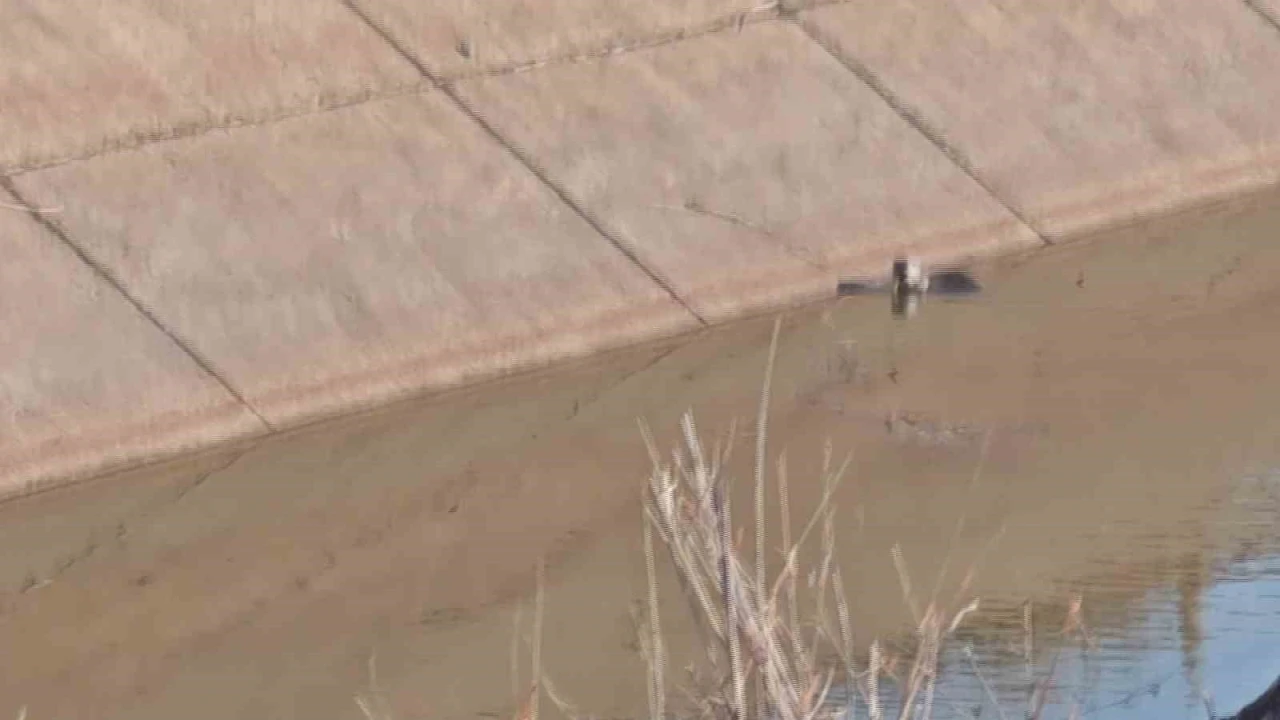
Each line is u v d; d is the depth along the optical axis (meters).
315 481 37.16
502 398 39.84
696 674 25.00
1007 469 35.41
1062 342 40.47
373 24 45.56
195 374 39.47
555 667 29.56
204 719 29.55
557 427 38.44
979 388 38.47
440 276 41.81
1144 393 38.34
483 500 35.78
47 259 40.62
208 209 42.03
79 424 38.31
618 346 41.47
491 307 41.50
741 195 44.34
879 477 34.97
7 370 38.88
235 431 38.91
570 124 44.94
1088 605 30.23
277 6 45.19
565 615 31.19
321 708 29.45
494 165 43.94
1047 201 45.69
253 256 41.50
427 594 32.53
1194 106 48.19
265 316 40.59
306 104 44.16
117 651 31.62
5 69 42.75
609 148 44.69
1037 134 46.84
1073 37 48.75
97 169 42.09
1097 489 34.56
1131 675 27.78
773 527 33.03
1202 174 47.06
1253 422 37.31
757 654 19.06
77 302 40.16
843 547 32.25
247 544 34.97
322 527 35.41
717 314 42.22
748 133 45.50
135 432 38.47
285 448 38.53
